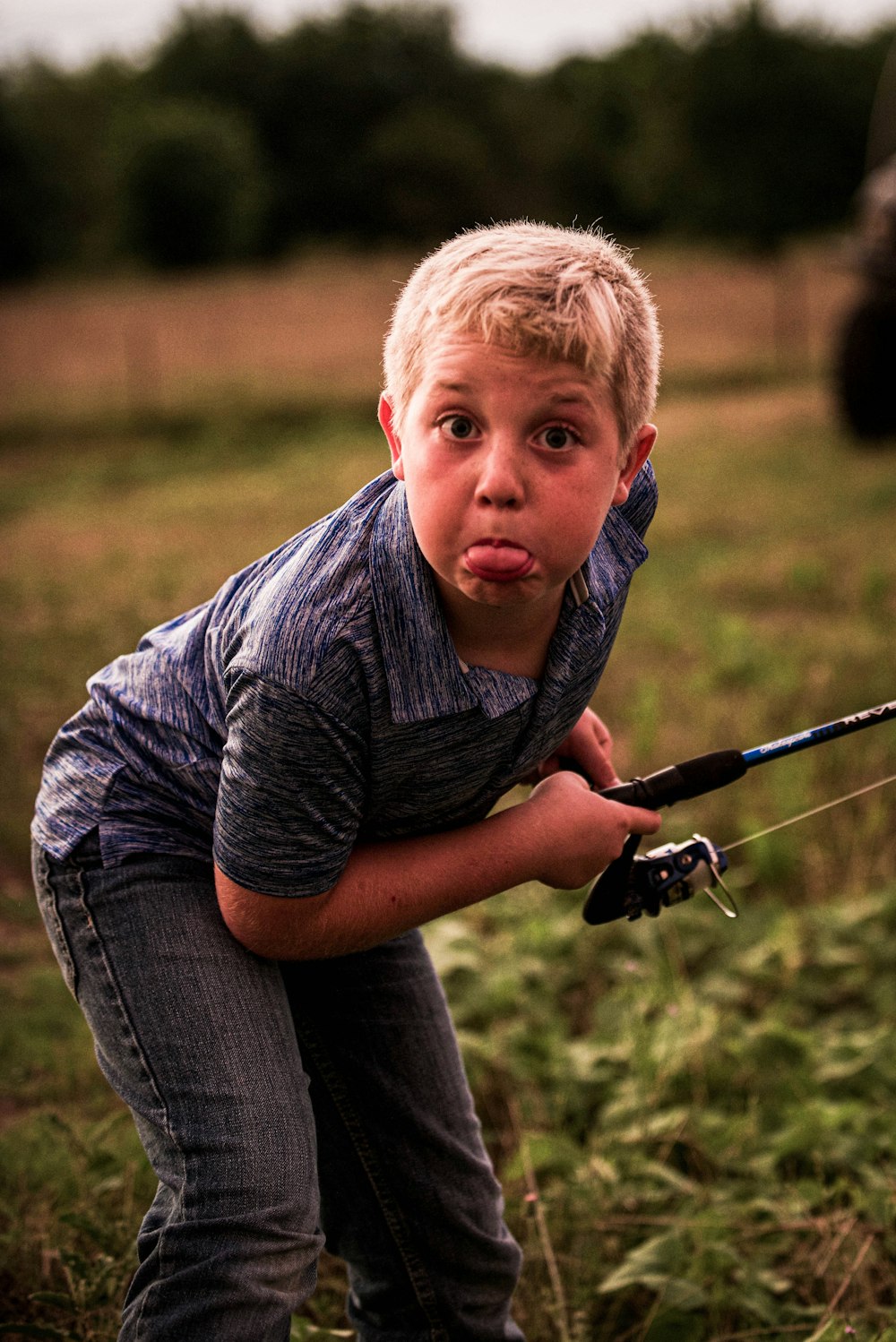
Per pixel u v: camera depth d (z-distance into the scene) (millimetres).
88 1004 1644
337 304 26875
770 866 3787
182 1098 1546
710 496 8758
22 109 41500
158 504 10547
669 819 4059
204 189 38938
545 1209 2389
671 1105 2818
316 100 51812
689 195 20844
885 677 5039
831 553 7164
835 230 20672
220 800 1516
